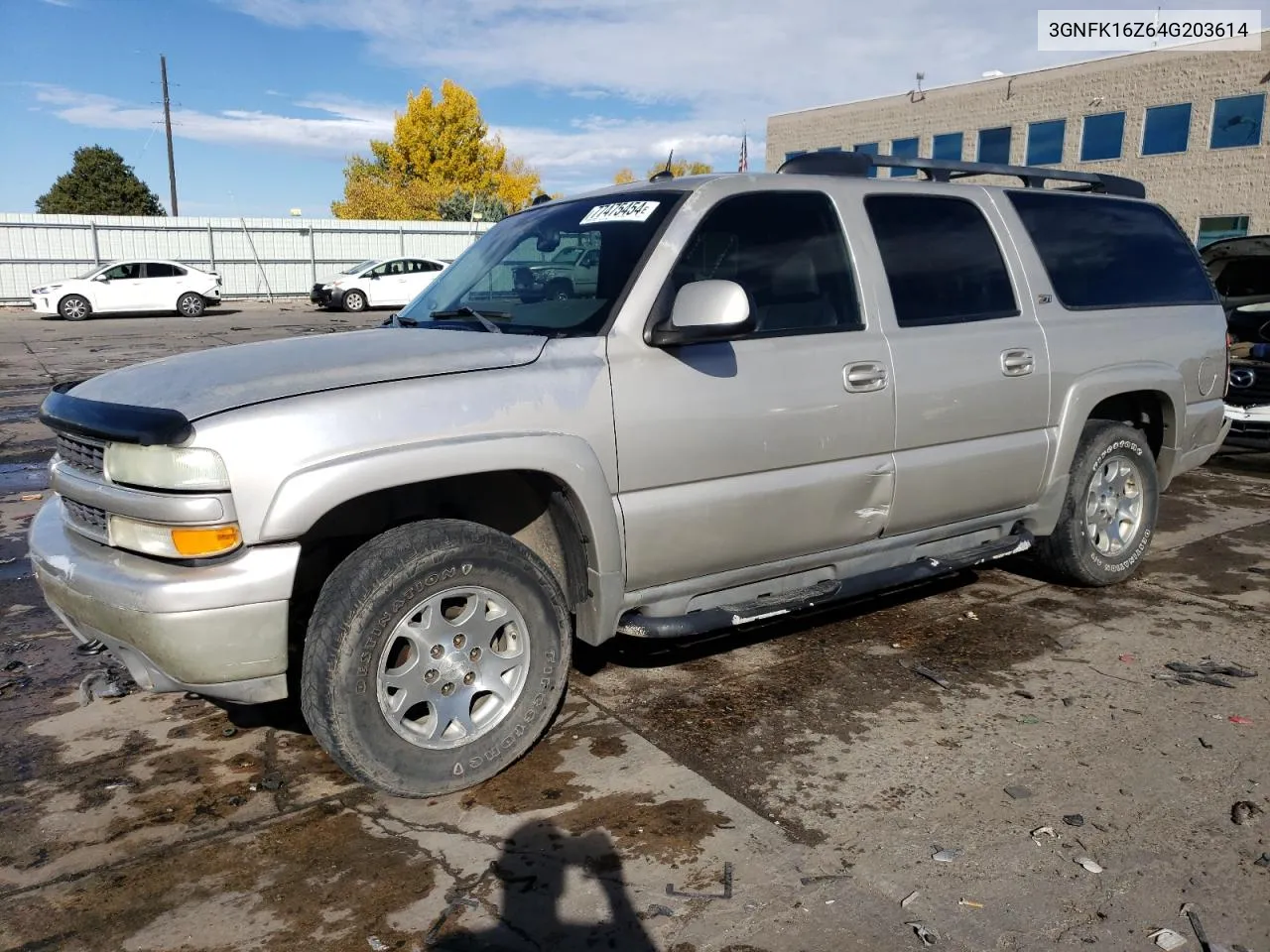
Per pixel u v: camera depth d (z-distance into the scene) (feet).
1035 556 16.47
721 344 11.32
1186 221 101.50
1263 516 21.38
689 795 10.16
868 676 13.07
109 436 9.16
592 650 14.01
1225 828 9.49
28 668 13.56
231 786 10.45
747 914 8.31
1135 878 8.75
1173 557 18.26
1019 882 8.70
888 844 9.29
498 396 9.88
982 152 119.34
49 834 9.59
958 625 14.89
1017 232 14.64
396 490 10.32
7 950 7.96
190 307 86.28
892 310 12.84
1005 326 13.97
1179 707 12.05
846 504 12.46
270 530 8.87
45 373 46.60
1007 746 11.14
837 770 10.66
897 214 13.33
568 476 10.17
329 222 114.11
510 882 8.78
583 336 10.64
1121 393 15.49
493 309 11.99
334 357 10.02
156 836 9.53
